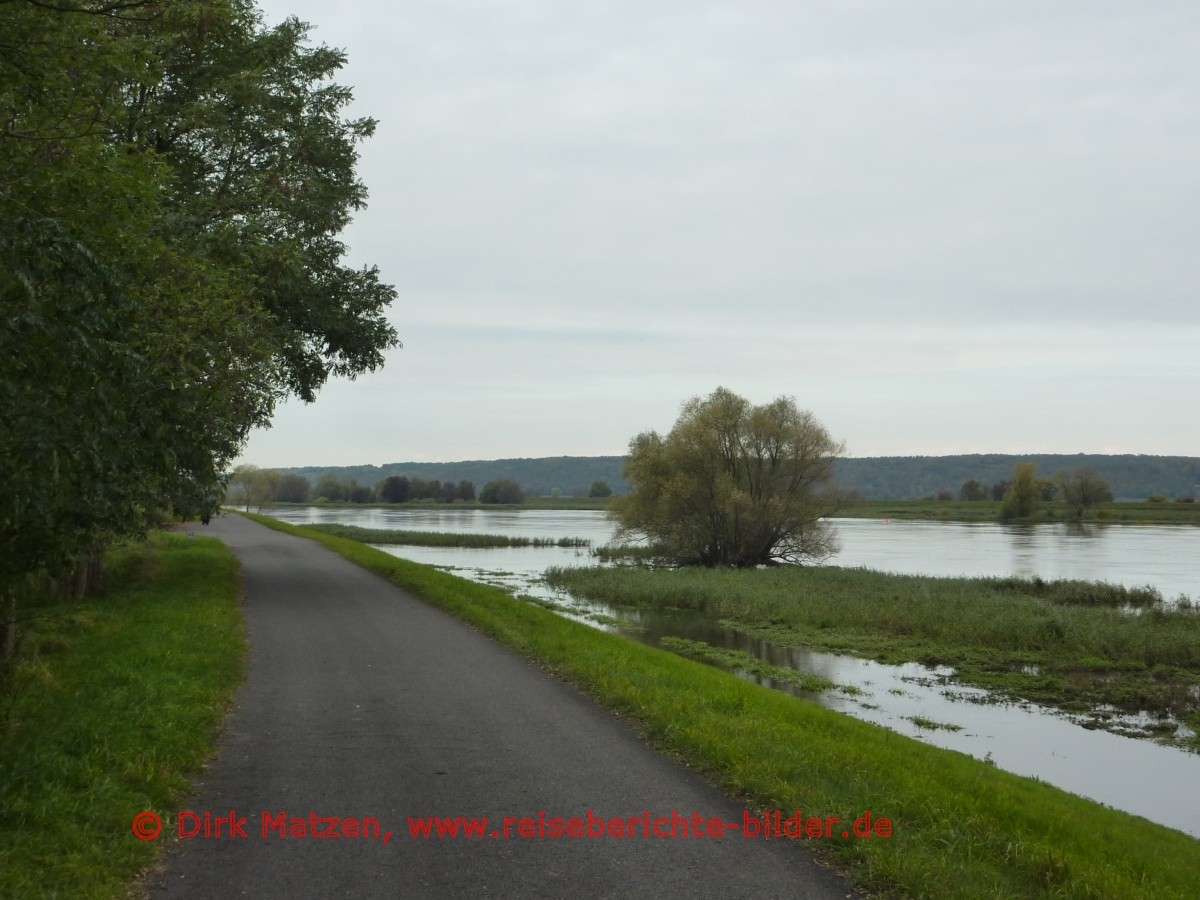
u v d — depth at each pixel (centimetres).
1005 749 1325
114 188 723
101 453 602
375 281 2123
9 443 559
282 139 1889
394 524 8950
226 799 631
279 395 1286
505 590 3162
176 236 1303
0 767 602
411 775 692
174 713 808
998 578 3409
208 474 1434
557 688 1032
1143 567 4428
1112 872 572
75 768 622
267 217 1698
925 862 530
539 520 10244
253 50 1706
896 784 701
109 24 821
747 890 497
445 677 1083
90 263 538
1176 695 1656
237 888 487
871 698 1636
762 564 4594
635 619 2594
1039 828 675
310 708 909
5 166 635
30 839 507
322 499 15312
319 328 1988
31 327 514
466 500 15900
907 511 12606
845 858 541
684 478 4409
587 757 749
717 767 720
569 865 527
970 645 2131
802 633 2308
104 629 1320
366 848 546
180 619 1426
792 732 850
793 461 4562
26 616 1284
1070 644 2089
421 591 2012
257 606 1742
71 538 745
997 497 14812
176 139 1709
